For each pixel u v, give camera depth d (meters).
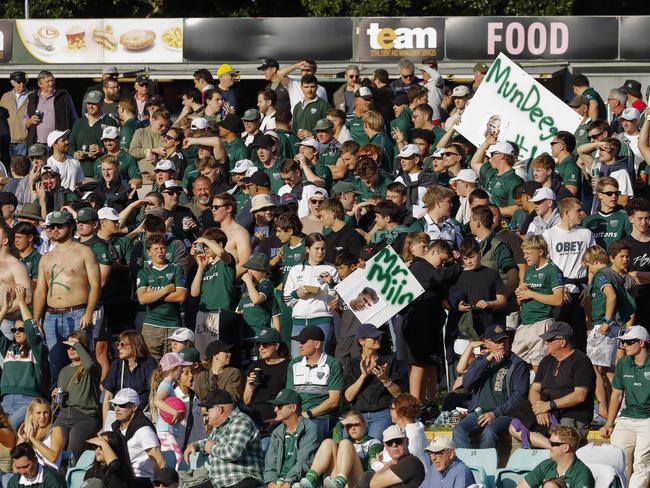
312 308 61.69
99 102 85.44
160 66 99.69
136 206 72.38
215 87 88.62
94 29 100.12
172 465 56.94
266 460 54.53
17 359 63.03
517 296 61.31
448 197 65.19
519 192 69.25
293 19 98.75
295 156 77.25
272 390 59.12
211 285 64.56
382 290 59.38
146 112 90.56
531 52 97.25
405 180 73.12
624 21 96.75
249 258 64.06
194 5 127.44
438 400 61.50
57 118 90.19
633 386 56.50
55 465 58.03
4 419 58.31
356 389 57.47
